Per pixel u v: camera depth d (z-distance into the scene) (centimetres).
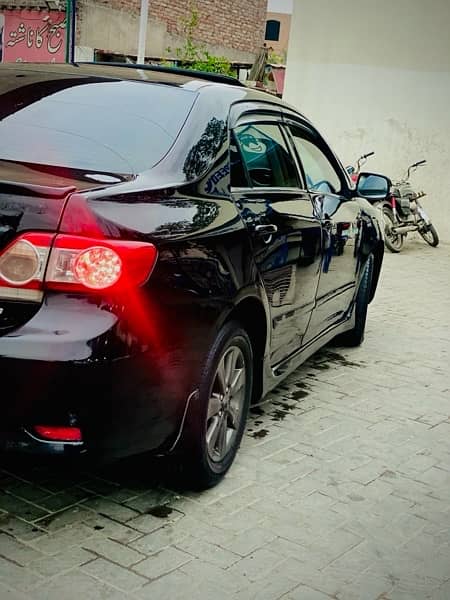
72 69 407
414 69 1288
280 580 293
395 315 766
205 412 331
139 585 281
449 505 370
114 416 280
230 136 378
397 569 310
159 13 2170
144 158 334
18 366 264
